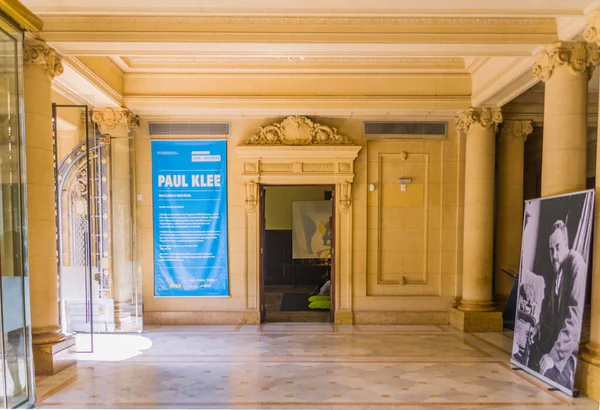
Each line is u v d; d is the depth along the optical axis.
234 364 5.35
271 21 4.82
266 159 7.74
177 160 7.77
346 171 7.74
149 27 4.81
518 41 4.80
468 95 7.12
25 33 4.63
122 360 5.51
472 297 7.30
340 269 7.82
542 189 5.00
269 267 13.17
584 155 4.73
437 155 7.89
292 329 7.35
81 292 6.67
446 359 5.55
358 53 5.25
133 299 7.08
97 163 7.00
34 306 4.85
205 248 7.80
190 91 7.10
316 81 7.12
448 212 7.89
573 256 4.30
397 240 7.91
